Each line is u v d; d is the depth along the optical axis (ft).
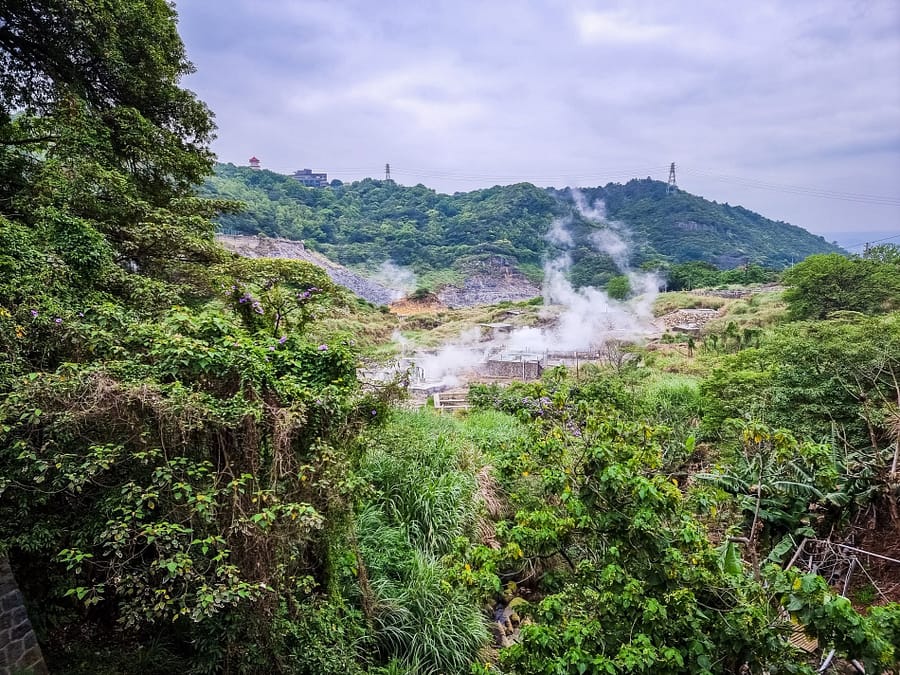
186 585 9.20
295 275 25.85
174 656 11.02
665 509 9.74
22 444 8.98
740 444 23.40
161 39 33.35
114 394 9.59
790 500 17.71
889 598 14.90
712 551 9.75
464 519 19.30
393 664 13.52
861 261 83.76
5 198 22.94
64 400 9.42
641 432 12.59
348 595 14.33
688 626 8.91
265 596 10.32
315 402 12.31
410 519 18.35
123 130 29.81
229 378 11.39
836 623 7.57
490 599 17.80
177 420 9.85
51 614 10.26
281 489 10.91
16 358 10.75
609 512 9.84
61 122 25.66
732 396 29.63
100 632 11.02
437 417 29.91
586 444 11.42
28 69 29.66
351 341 18.35
